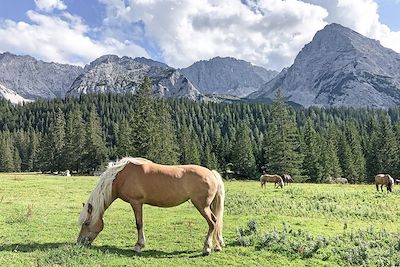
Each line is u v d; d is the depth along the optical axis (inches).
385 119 3622.0
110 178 463.5
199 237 530.6
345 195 1195.3
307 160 3289.9
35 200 892.6
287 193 1269.7
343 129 4901.6
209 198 451.5
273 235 496.1
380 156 3521.2
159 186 448.8
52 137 4037.9
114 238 517.7
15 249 439.8
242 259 433.7
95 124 4188.0
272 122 3169.3
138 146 2736.2
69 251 423.2
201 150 4355.3
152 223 623.5
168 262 414.9
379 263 429.7
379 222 710.5
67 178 1894.7
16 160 4795.8
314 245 471.5
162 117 3447.3
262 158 3924.7
